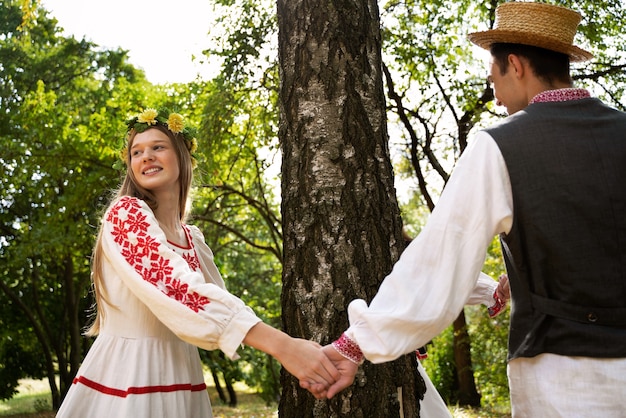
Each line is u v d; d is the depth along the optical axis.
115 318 2.20
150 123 2.39
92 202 12.91
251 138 11.85
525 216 1.69
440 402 3.08
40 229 12.57
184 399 2.19
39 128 12.80
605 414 1.60
